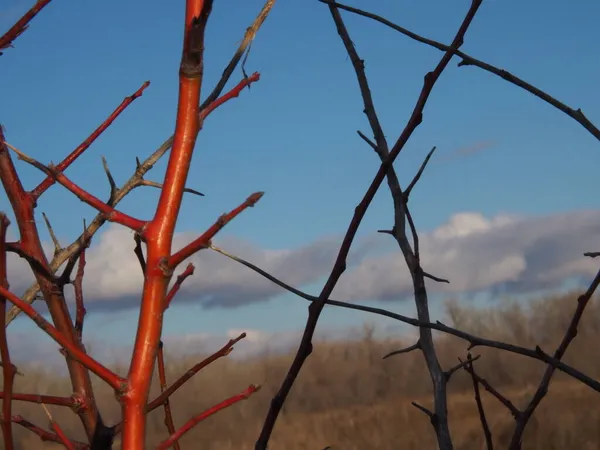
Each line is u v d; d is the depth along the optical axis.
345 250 1.70
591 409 10.20
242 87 1.59
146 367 1.24
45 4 1.64
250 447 10.61
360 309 1.73
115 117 1.94
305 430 11.27
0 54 1.59
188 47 1.26
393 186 2.40
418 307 2.32
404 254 2.37
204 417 1.42
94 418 1.65
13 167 1.78
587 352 11.77
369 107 2.32
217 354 1.66
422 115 1.66
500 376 12.55
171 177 1.28
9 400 1.21
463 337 1.71
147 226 1.27
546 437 9.38
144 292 1.25
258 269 1.69
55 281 1.73
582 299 2.07
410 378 13.47
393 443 10.17
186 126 1.29
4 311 1.22
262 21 1.63
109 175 1.98
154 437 10.69
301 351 1.70
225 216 1.21
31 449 8.49
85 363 1.22
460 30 1.71
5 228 1.21
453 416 11.13
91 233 1.89
